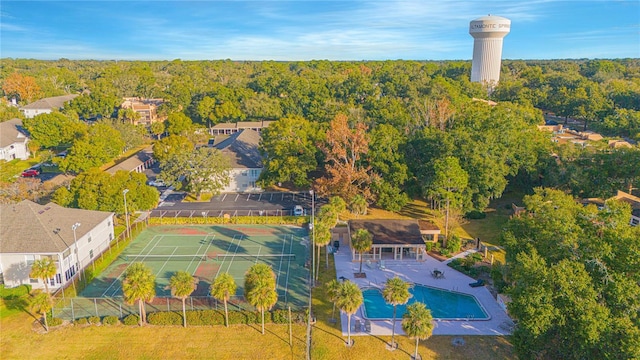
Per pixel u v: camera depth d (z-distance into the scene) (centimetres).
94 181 6725
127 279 4309
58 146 12312
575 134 11894
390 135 8088
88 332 4431
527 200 4984
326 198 8669
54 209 5894
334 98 15050
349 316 4253
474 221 7481
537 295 3469
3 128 11194
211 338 4366
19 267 5206
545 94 15688
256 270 4300
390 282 4291
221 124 13875
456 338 4391
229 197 8769
